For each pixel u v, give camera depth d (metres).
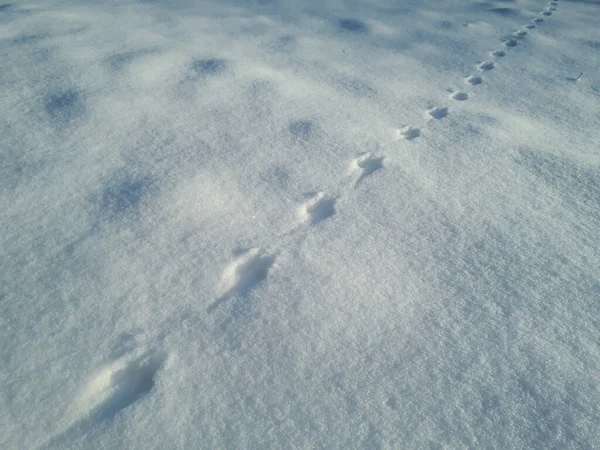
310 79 2.97
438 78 3.18
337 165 2.06
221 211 1.75
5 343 1.24
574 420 1.06
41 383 1.16
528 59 3.60
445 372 1.17
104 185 1.85
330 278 1.46
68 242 1.57
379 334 1.27
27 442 1.03
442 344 1.24
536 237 1.62
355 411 1.09
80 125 2.25
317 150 2.17
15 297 1.37
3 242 1.55
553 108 2.73
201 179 1.91
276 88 2.77
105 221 1.66
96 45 3.20
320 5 4.80
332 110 2.57
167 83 2.73
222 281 1.46
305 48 3.54
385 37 4.00
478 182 1.93
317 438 1.04
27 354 1.22
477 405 1.10
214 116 2.42
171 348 1.24
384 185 1.92
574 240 1.60
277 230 1.67
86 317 1.32
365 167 2.07
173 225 1.66
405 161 2.09
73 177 1.88
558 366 1.18
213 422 1.07
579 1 5.62
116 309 1.35
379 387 1.14
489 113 2.62
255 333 1.28
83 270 1.47
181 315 1.34
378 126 2.42
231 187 1.88
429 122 2.49
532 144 2.24
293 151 2.15
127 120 2.32
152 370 1.21
